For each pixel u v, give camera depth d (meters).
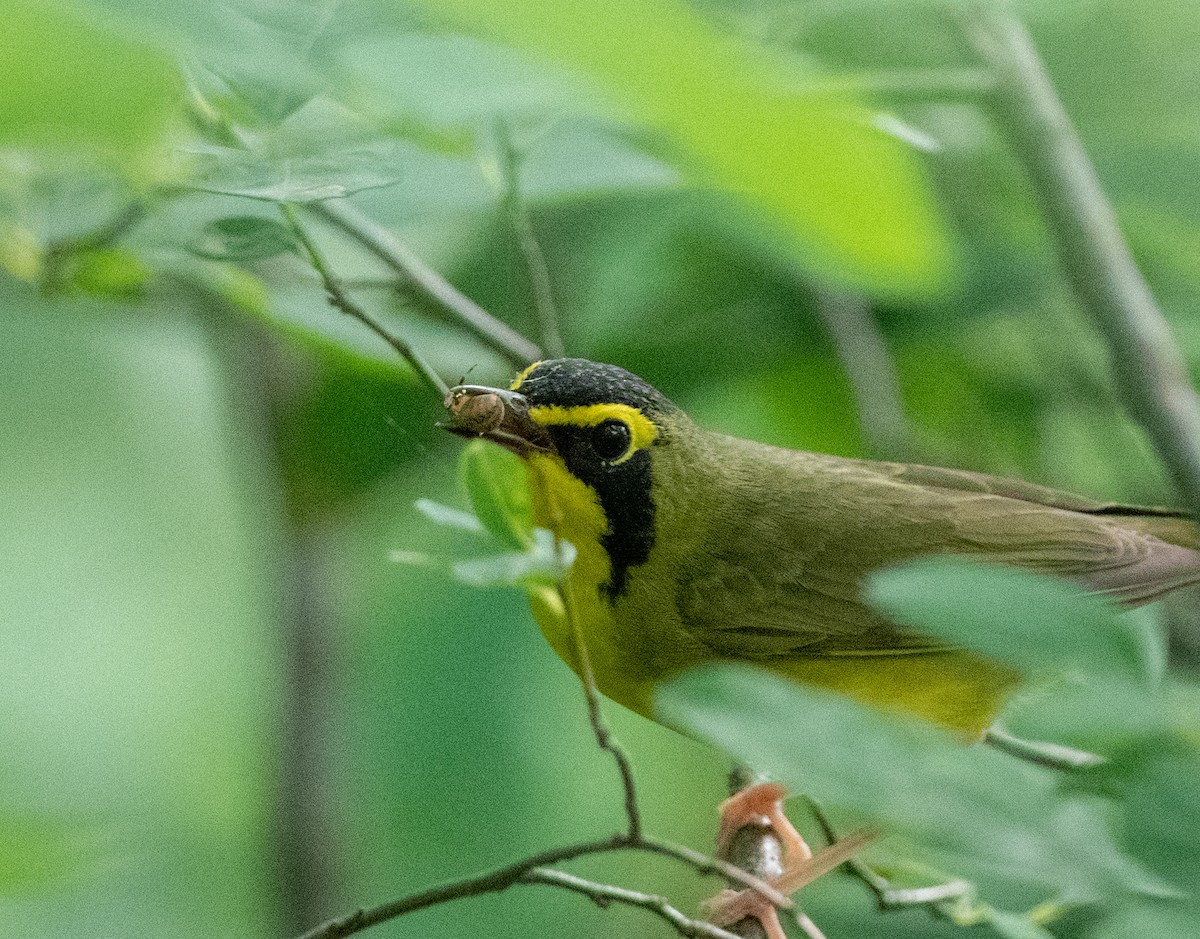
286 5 3.98
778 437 14.70
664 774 14.98
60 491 17.50
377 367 9.48
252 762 16.97
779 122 2.71
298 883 14.20
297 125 6.14
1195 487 9.78
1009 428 14.69
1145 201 11.69
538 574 5.96
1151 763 3.95
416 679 13.35
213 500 17.84
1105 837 3.84
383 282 9.06
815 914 9.45
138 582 17.72
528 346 10.06
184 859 15.98
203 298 12.03
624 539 10.05
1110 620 4.11
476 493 6.42
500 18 2.56
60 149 3.41
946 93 10.20
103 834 4.97
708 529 10.45
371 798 13.55
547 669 13.35
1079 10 7.86
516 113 3.57
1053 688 4.36
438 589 13.42
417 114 3.90
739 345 13.43
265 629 15.66
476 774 13.41
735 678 3.84
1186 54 12.99
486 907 13.85
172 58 2.79
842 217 2.91
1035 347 14.18
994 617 4.11
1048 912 7.24
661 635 10.40
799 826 12.09
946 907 8.07
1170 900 3.75
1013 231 12.62
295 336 9.50
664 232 10.64
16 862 4.74
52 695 17.11
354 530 14.72
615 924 14.57
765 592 10.41
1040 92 10.28
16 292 9.48
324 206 8.78
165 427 17.62
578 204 12.49
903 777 3.75
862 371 12.89
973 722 10.42
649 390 10.26
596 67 2.58
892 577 4.23
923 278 3.15
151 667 17.45
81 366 17.16
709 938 6.59
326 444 12.26
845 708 3.82
